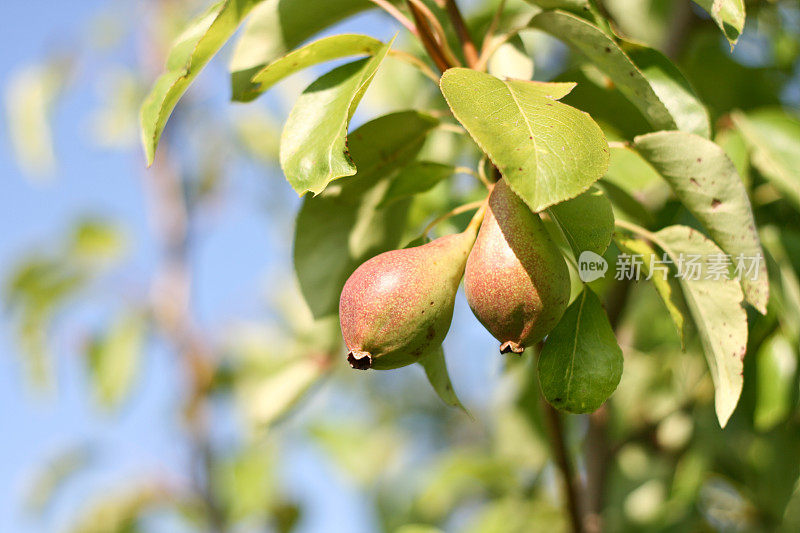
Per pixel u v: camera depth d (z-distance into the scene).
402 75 1.37
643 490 1.27
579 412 0.89
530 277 0.86
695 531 1.32
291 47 1.00
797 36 1.31
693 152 0.90
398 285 0.87
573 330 0.90
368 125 0.94
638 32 1.33
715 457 1.27
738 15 0.90
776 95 1.19
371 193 0.98
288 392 1.26
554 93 0.87
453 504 1.70
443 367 0.95
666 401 1.31
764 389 1.06
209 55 0.94
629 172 1.01
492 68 0.98
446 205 1.14
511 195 0.88
